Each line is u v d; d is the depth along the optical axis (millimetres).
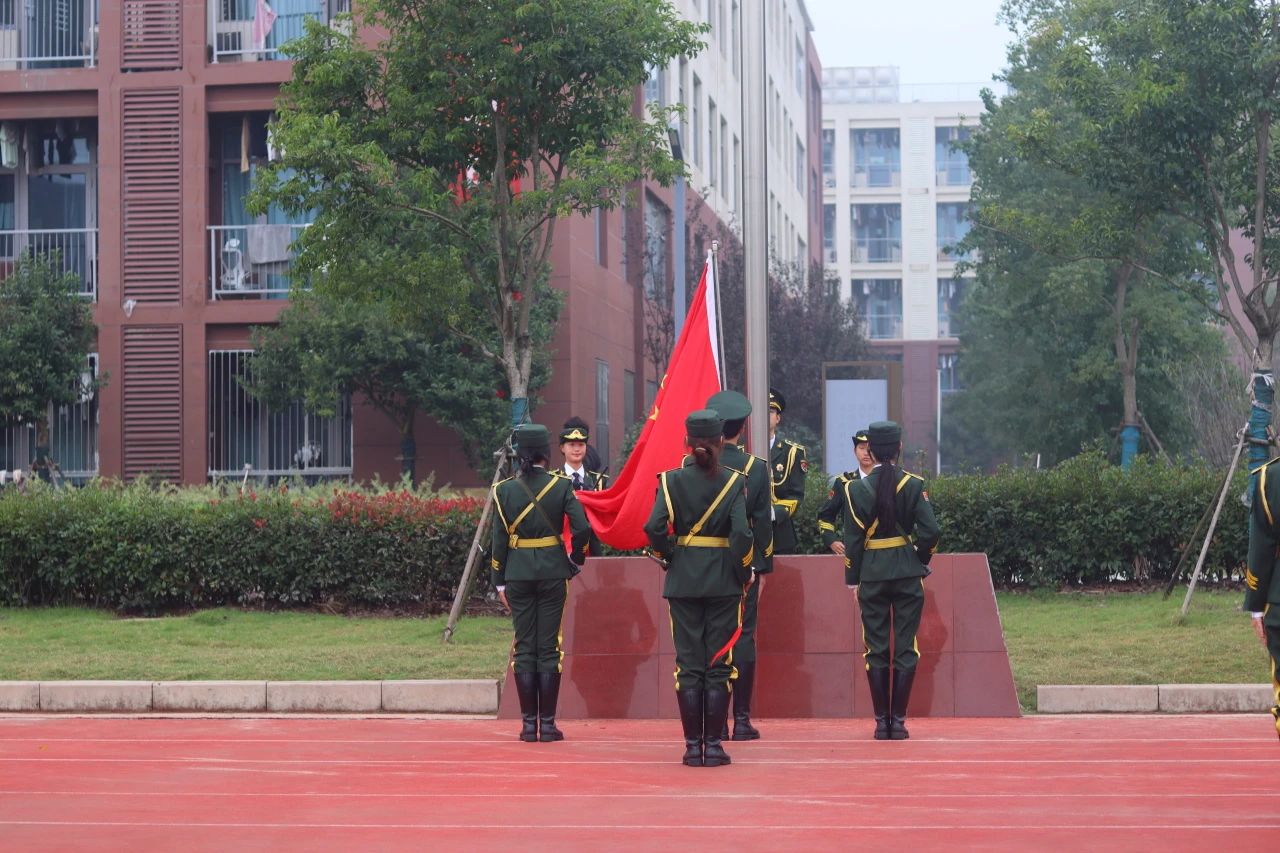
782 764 8383
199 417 23922
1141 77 16484
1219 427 33156
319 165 15734
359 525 15281
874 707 9547
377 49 16844
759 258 10664
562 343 25250
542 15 16031
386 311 21406
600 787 7598
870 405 21422
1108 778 7789
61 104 24344
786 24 56094
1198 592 15547
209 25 24266
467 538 15172
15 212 25219
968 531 15883
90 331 23359
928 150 77000
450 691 11023
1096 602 15117
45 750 9250
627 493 10797
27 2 25016
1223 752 8750
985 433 56000
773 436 10906
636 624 10828
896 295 76812
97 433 24297
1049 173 31578
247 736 9883
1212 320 35031
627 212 30812
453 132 16234
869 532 9344
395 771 8266
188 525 15562
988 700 10508
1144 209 17359
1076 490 15742
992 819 6586
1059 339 34250
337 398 23000
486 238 16609
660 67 17203
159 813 6953
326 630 13992
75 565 15594
